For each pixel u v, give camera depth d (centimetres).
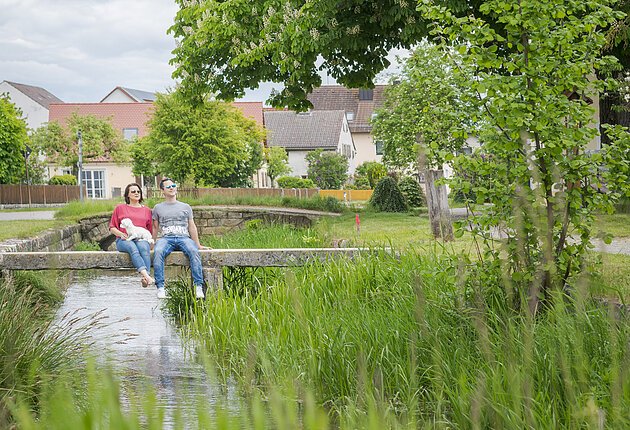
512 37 684
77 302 1389
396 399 538
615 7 1346
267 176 8131
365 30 2148
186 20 2420
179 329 1075
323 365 644
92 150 6425
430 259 870
